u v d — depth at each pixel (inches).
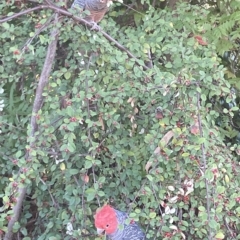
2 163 60.9
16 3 59.0
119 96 51.9
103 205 50.6
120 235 48.4
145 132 56.8
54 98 52.3
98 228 47.8
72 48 56.7
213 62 51.2
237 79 82.7
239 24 85.4
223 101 75.8
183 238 49.0
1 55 60.5
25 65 62.1
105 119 51.8
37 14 61.6
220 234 45.4
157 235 49.1
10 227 54.0
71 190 52.4
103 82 55.7
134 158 56.6
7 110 66.9
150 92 51.9
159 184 51.9
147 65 61.4
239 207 50.6
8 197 48.1
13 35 54.7
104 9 53.5
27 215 58.7
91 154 50.6
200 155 48.8
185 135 48.5
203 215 45.4
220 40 82.1
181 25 72.1
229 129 78.7
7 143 61.1
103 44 50.8
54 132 51.7
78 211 50.0
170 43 61.1
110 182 56.1
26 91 63.7
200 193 50.8
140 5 84.7
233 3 80.4
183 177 50.7
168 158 49.9
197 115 49.0
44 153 49.5
